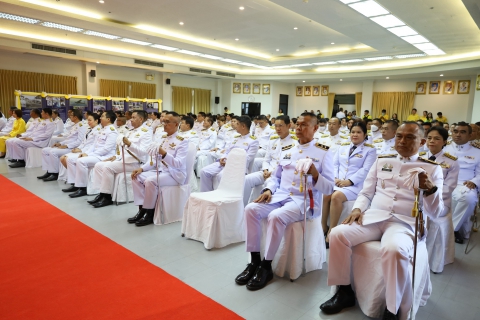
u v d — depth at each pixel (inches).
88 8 268.1
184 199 139.4
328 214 123.2
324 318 73.8
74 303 74.9
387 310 69.3
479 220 149.5
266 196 97.0
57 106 356.5
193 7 259.3
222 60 484.4
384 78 527.5
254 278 86.7
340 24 265.7
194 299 78.4
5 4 242.4
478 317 75.2
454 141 139.3
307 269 95.7
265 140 225.0
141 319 69.5
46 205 151.1
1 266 92.4
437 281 92.5
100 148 176.9
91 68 458.6
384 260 68.2
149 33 330.3
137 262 97.1
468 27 269.9
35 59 418.9
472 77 466.0
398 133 79.2
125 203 158.7
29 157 239.6
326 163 94.3
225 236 112.4
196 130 288.4
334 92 617.6
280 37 347.9
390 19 251.9
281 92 649.0
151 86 538.3
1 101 395.2
